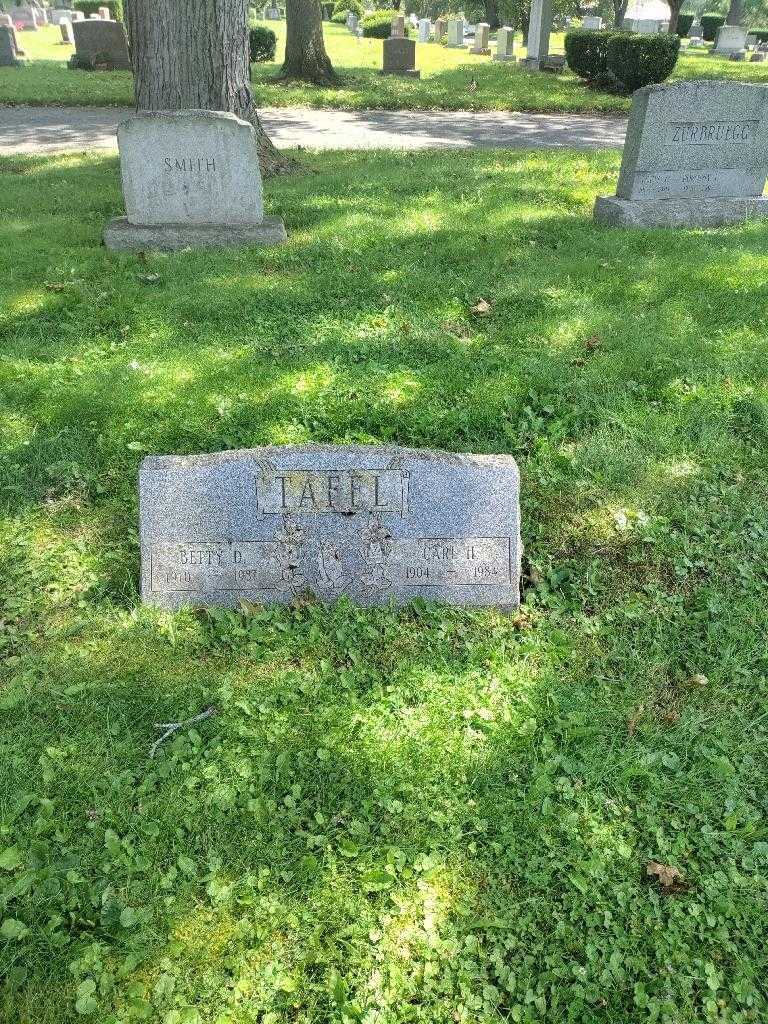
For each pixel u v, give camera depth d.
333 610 2.09
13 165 6.59
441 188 5.55
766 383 2.99
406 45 12.79
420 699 1.86
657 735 1.80
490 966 1.40
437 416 2.75
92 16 17.16
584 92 10.84
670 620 2.13
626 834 1.61
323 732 1.78
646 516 2.41
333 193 5.43
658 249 4.34
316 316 3.52
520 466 2.58
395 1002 1.34
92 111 9.62
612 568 2.28
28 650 1.97
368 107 10.23
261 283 3.88
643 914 1.48
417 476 2.02
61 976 1.35
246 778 1.68
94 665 1.93
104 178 6.04
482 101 10.30
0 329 3.39
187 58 5.28
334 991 1.33
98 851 1.53
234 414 2.77
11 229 4.68
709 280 3.87
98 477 2.53
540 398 2.86
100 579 2.18
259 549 2.06
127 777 1.66
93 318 3.47
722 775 1.72
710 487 2.52
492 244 4.38
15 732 1.76
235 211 4.46
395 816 1.62
